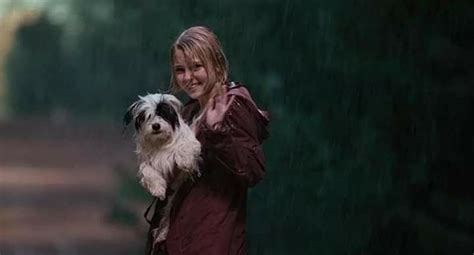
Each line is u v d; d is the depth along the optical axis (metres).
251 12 14.34
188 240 6.11
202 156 6.10
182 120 6.13
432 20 12.71
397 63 12.80
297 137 13.26
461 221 12.14
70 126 33.81
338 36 13.33
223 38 14.40
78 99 34.50
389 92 12.80
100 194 23.70
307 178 13.17
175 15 16.80
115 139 30.14
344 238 12.93
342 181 12.93
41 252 18.62
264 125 6.16
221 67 6.13
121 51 25.23
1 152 30.66
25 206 23.05
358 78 13.01
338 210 12.97
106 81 29.88
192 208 6.11
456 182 12.52
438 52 12.56
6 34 38.25
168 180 6.18
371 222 12.75
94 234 20.09
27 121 36.06
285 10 13.83
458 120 12.51
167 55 17.83
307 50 13.62
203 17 15.55
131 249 19.11
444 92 12.52
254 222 13.62
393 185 12.70
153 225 6.32
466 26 12.54
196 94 6.13
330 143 13.08
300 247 13.33
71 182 25.77
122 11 21.42
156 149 6.12
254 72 14.03
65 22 35.59
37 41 37.00
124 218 20.70
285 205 13.31
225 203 6.11
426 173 12.55
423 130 12.60
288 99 13.58
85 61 33.44
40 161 29.41
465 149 12.48
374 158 12.79
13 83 37.81
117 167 25.09
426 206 12.55
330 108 13.18
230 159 5.93
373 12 13.05
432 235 12.09
